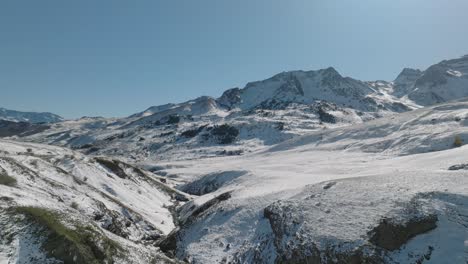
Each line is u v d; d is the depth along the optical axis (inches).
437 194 1111.6
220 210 1644.9
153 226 1814.7
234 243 1360.7
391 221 1042.1
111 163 2600.9
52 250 842.8
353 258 984.9
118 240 1075.3
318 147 5447.8
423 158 2084.2
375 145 4264.3
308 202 1337.4
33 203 1026.7
